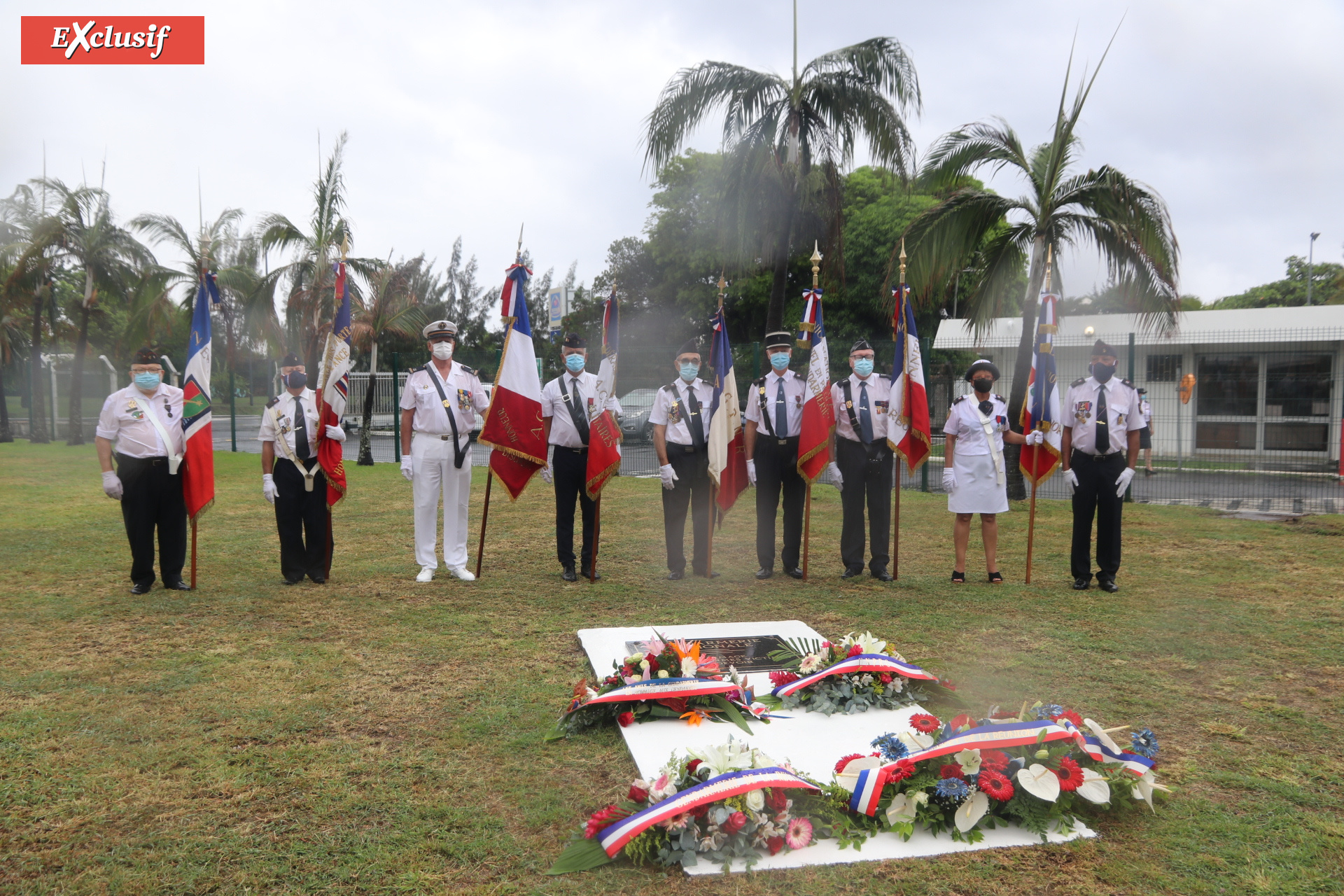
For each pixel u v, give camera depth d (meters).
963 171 13.69
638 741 4.02
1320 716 4.46
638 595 7.11
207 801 3.50
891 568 8.30
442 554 8.99
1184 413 19.92
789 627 5.91
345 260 7.82
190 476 7.26
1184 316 20.23
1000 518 11.52
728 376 7.78
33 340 24.33
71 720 4.34
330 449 7.62
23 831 3.26
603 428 7.54
